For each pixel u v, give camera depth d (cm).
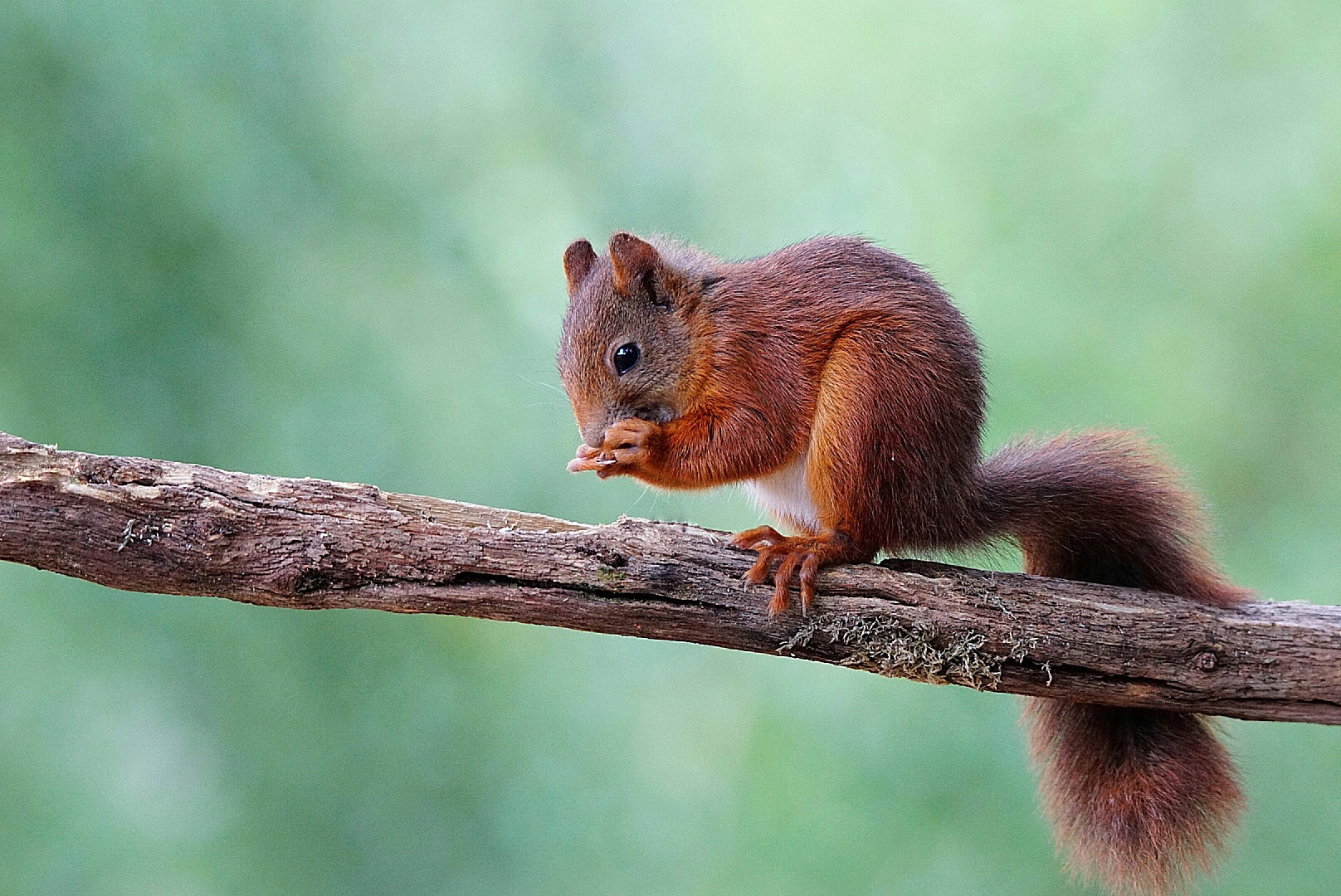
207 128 1425
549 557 681
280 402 1397
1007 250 1608
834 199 1636
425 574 670
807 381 807
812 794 1399
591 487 1466
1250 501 1538
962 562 833
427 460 1424
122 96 1384
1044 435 872
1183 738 764
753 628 696
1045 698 746
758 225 1625
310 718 1357
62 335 1336
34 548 639
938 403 767
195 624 1344
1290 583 1472
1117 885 748
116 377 1347
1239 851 745
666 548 694
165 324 1371
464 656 1433
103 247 1363
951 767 1361
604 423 862
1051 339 1555
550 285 1538
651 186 1608
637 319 851
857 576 711
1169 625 700
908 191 1642
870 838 1363
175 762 1347
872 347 778
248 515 657
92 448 1331
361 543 666
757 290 831
